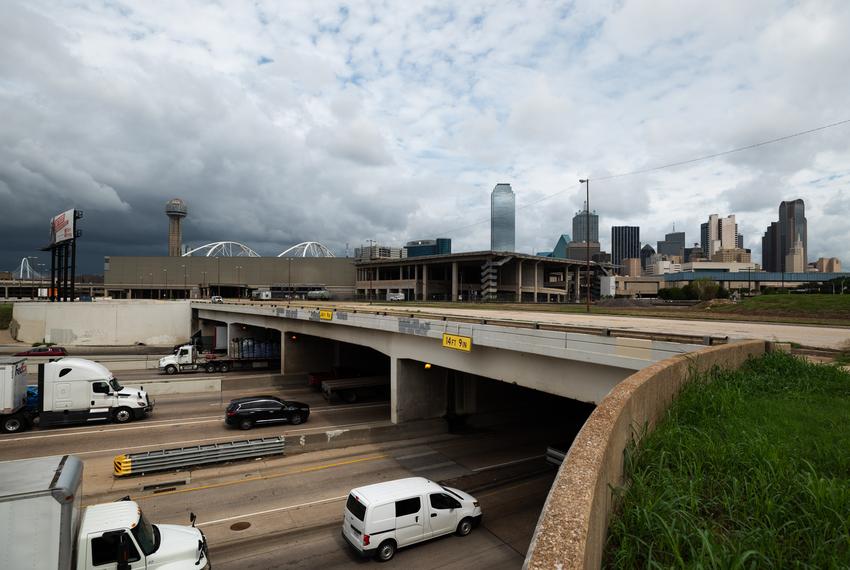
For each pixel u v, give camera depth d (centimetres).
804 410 812
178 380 4209
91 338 7762
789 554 408
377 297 15012
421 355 2744
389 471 2322
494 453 2645
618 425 512
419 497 1589
